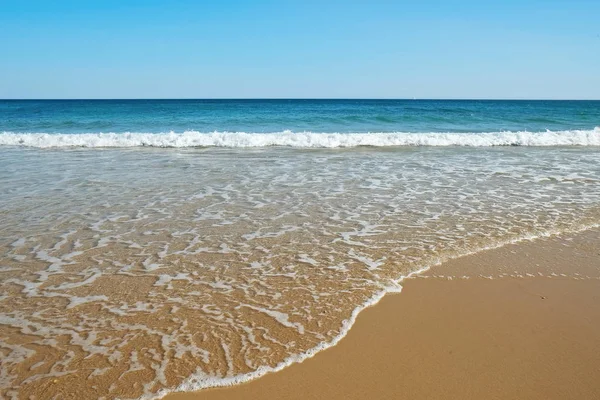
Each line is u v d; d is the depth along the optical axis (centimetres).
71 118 3016
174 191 853
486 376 324
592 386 315
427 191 862
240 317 390
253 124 2505
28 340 350
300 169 1102
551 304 432
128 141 1634
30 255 523
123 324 375
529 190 877
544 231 630
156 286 446
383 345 357
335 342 358
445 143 1712
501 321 399
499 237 604
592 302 438
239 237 593
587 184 936
